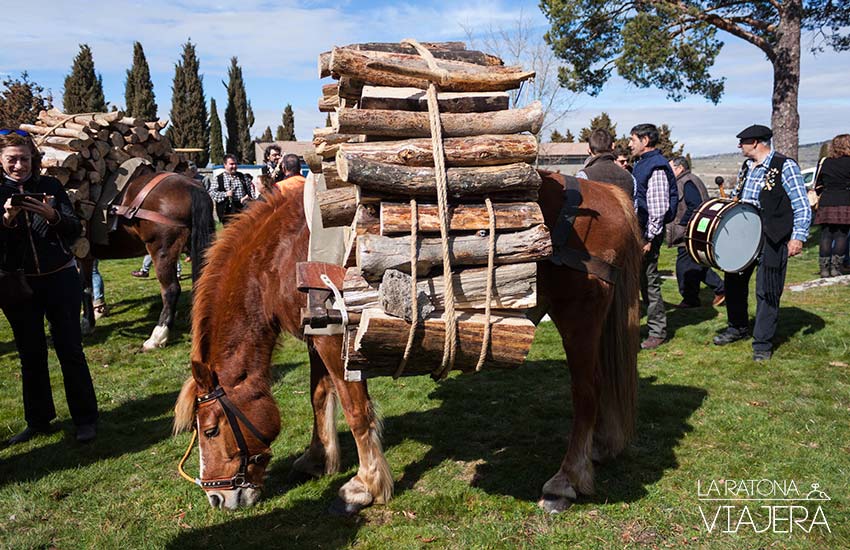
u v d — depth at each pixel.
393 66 2.33
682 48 13.58
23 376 3.84
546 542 2.66
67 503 3.11
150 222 5.73
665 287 8.09
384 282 2.19
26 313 3.70
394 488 3.18
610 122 32.81
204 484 2.74
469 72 2.44
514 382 4.71
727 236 4.77
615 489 3.06
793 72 12.88
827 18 13.84
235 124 48.44
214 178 9.33
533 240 2.34
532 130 2.46
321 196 2.44
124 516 2.98
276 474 3.43
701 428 3.71
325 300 2.55
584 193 2.98
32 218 3.55
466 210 2.32
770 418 3.80
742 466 3.24
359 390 2.97
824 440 3.45
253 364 2.83
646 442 3.55
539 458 3.44
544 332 6.14
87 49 36.50
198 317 2.84
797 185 4.60
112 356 5.66
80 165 5.70
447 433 3.83
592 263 2.88
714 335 5.63
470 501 3.03
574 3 14.44
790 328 5.57
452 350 2.30
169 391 4.76
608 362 3.15
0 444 3.83
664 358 5.09
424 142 2.31
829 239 8.19
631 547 2.61
